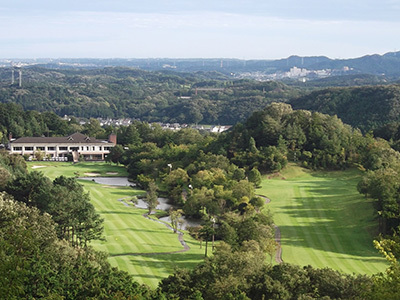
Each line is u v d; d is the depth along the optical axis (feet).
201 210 370.12
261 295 177.58
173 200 436.76
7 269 150.20
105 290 162.71
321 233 322.75
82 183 501.15
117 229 309.01
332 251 287.07
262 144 554.87
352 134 595.06
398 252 131.64
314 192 432.25
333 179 490.49
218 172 444.96
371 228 329.52
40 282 159.74
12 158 465.47
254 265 191.01
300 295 167.32
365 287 146.82
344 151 534.37
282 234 318.65
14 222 203.62
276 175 497.46
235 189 382.01
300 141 548.72
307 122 581.12
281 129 556.92
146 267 234.17
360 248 294.46
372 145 533.96
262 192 434.71
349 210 370.12
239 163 512.63
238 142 554.87
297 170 512.22
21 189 284.20
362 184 375.86
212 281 183.83
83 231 254.47
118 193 456.04
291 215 364.38
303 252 282.77
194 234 309.42
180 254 259.39
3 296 143.54
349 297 171.73
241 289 178.19
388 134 653.30
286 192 433.48
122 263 237.45
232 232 259.19
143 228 318.04
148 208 392.27
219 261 196.03
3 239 172.45
